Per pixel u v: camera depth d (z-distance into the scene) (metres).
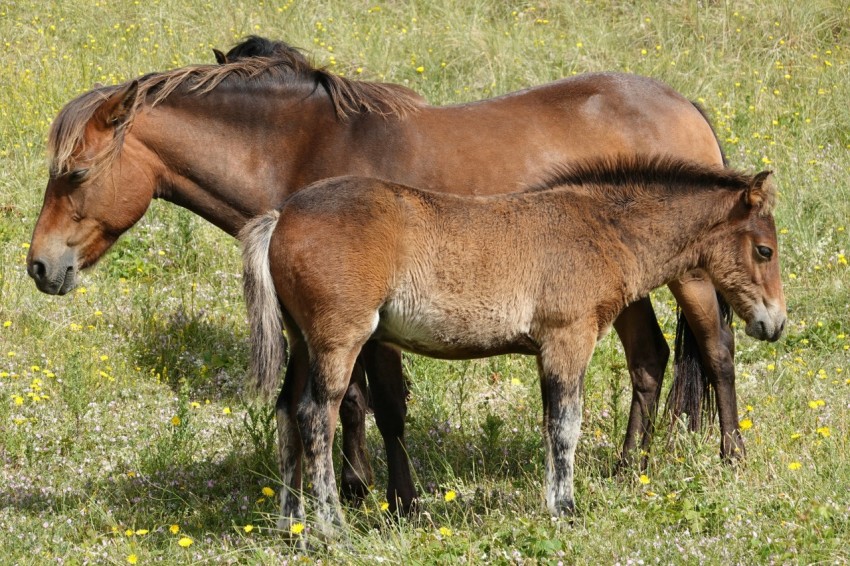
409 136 11.71
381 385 11.04
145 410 13.54
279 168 11.65
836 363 14.61
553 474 10.43
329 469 9.85
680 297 11.96
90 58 24.34
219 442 12.81
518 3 28.45
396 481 11.12
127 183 11.49
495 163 11.82
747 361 15.30
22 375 13.85
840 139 21.80
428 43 25.44
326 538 9.75
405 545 9.52
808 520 9.46
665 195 10.89
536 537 9.51
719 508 10.19
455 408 13.89
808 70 24.23
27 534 9.93
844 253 17.42
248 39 12.73
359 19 27.19
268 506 11.03
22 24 26.05
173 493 11.12
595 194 10.73
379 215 9.69
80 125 11.19
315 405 9.78
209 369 14.87
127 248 17.97
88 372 14.03
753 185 10.92
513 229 10.20
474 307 10.14
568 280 10.34
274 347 9.71
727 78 24.06
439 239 9.95
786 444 11.88
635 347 12.34
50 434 12.52
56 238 11.45
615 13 27.80
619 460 12.02
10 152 20.19
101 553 9.66
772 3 26.73
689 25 26.41
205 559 9.45
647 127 12.38
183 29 26.27
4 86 22.62
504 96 12.43
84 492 11.12
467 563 9.23
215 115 11.59
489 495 11.20
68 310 15.83
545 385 10.60
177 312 15.84
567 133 12.15
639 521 10.12
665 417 12.32
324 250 9.59
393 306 9.97
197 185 11.72
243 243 9.91
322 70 11.77
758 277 11.28
